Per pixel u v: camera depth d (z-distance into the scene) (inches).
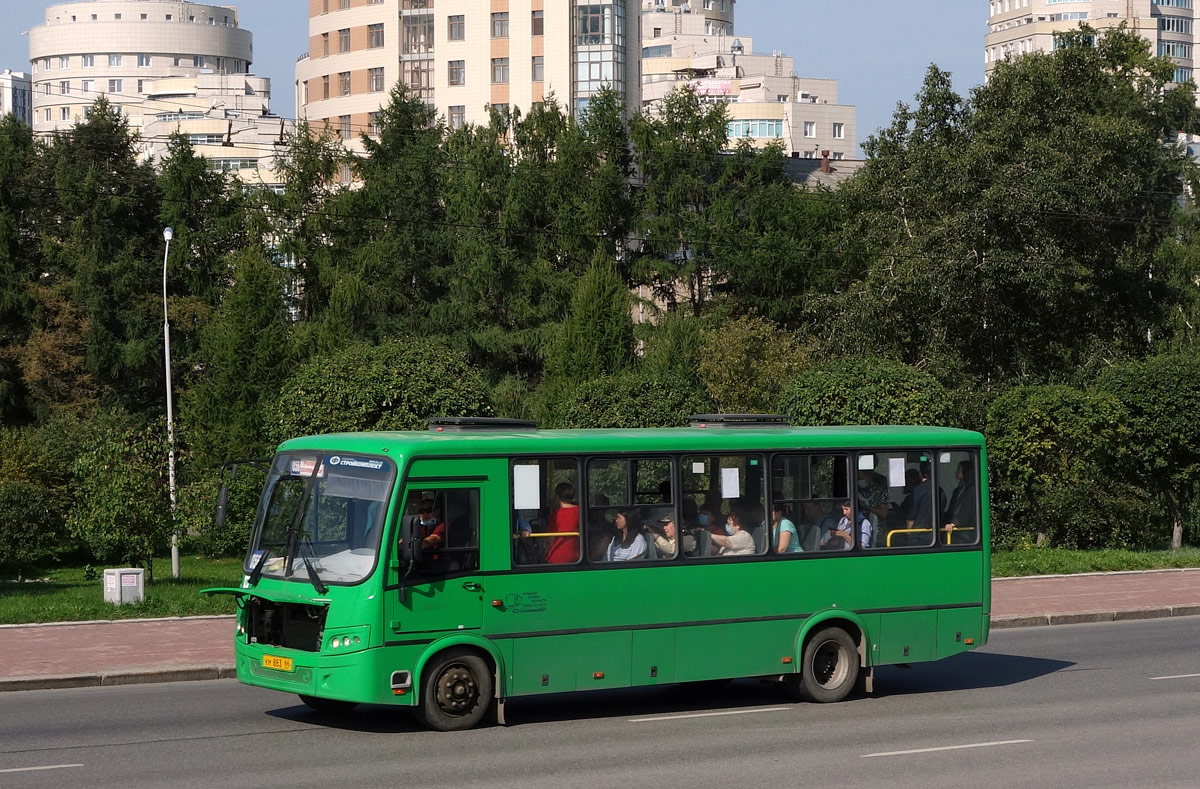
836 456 611.2
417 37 4114.2
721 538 581.9
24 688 624.1
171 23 6943.9
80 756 470.9
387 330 2226.9
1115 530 1439.5
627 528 561.6
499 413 1904.5
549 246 2372.0
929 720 556.4
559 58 3961.6
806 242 2320.4
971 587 639.8
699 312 2401.6
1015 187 1659.7
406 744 496.4
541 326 2260.1
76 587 1079.0
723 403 1732.3
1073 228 1761.8
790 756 478.6
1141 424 1471.5
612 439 561.6
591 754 480.1
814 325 1875.0
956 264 1615.4
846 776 445.7
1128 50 2440.9
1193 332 2070.6
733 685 653.3
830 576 603.8
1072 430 1366.9
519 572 536.1
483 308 2281.0
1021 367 1753.2
